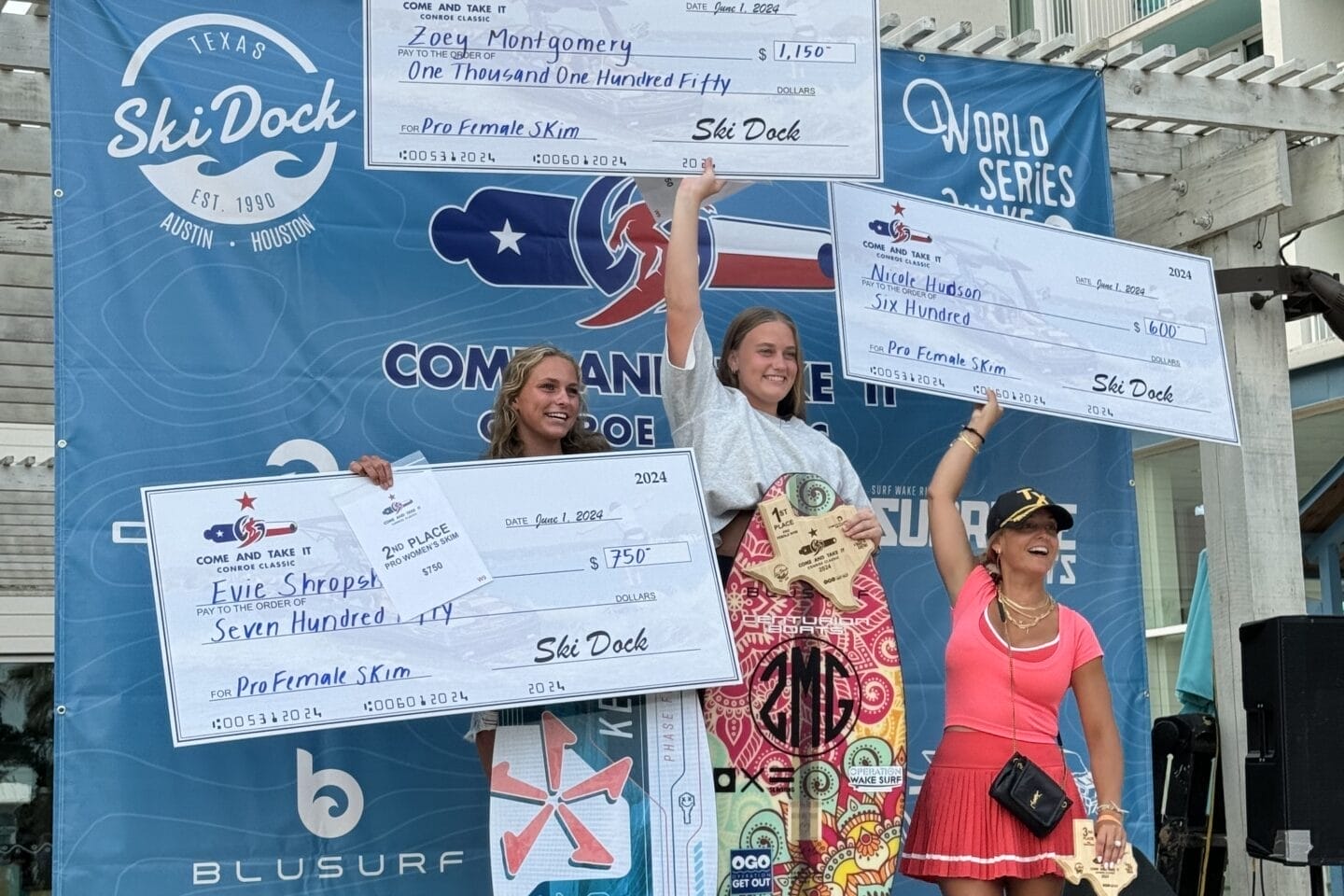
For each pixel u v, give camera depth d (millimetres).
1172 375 4312
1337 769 4109
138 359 3881
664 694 3428
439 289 4188
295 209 4082
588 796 3354
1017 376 4121
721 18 3879
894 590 4469
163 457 3867
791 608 3596
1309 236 10578
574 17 3805
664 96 3824
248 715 3238
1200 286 4426
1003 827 3373
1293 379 8609
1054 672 3469
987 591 3570
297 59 4133
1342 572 7867
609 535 3457
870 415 4543
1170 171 5250
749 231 4492
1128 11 12875
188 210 3979
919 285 4086
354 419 4055
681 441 3814
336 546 3355
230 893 3746
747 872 3434
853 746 3553
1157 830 4957
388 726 3939
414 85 3705
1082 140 4836
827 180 3912
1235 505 4895
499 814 3330
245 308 3996
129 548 3799
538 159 3746
